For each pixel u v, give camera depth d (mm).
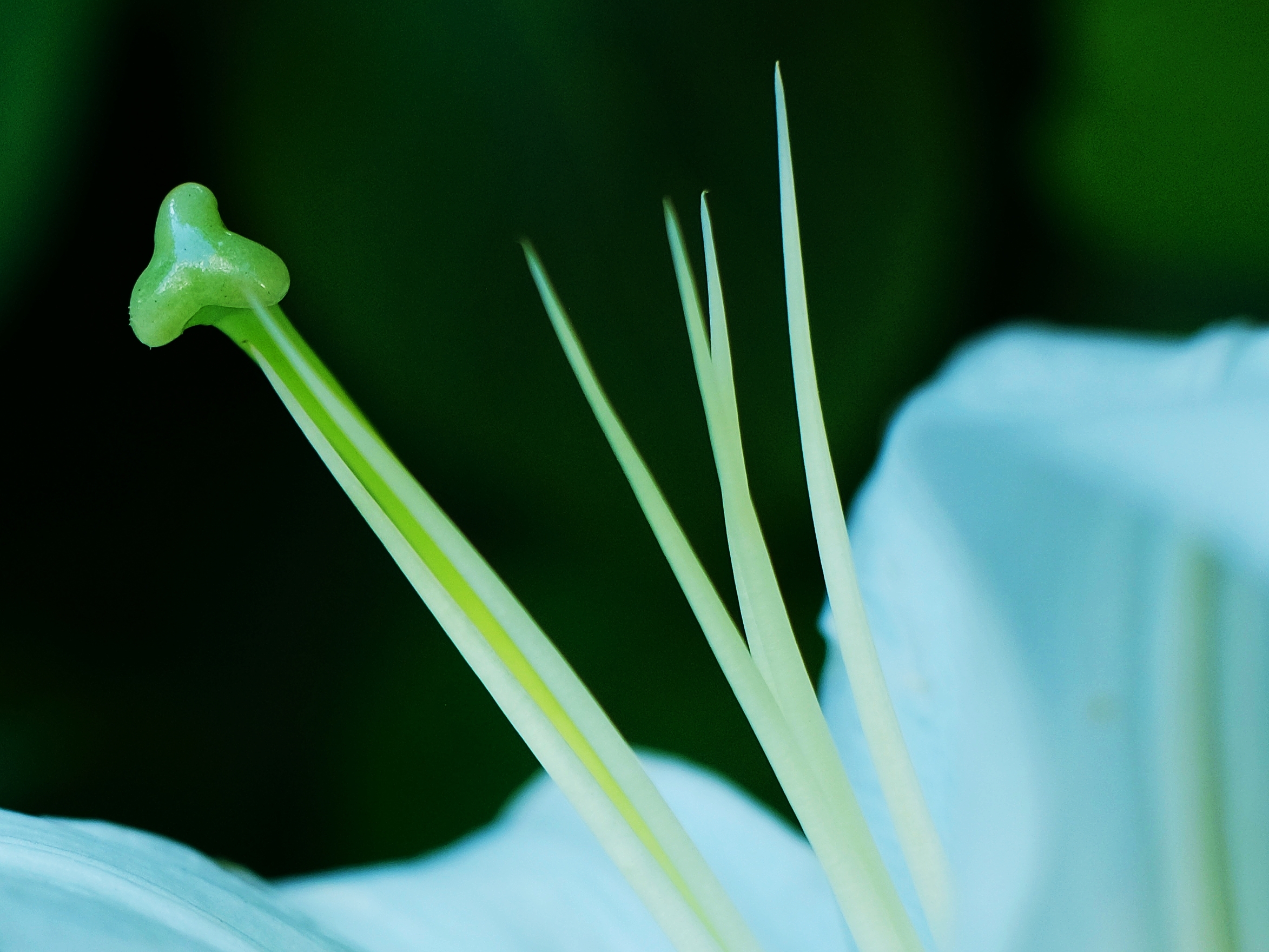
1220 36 278
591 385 217
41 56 257
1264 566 146
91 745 289
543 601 289
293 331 217
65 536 288
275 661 295
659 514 216
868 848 214
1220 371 208
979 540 183
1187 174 282
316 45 273
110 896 207
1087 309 285
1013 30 279
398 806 290
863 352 281
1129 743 189
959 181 281
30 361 281
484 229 279
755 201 280
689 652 289
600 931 242
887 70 279
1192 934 191
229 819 290
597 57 277
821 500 215
